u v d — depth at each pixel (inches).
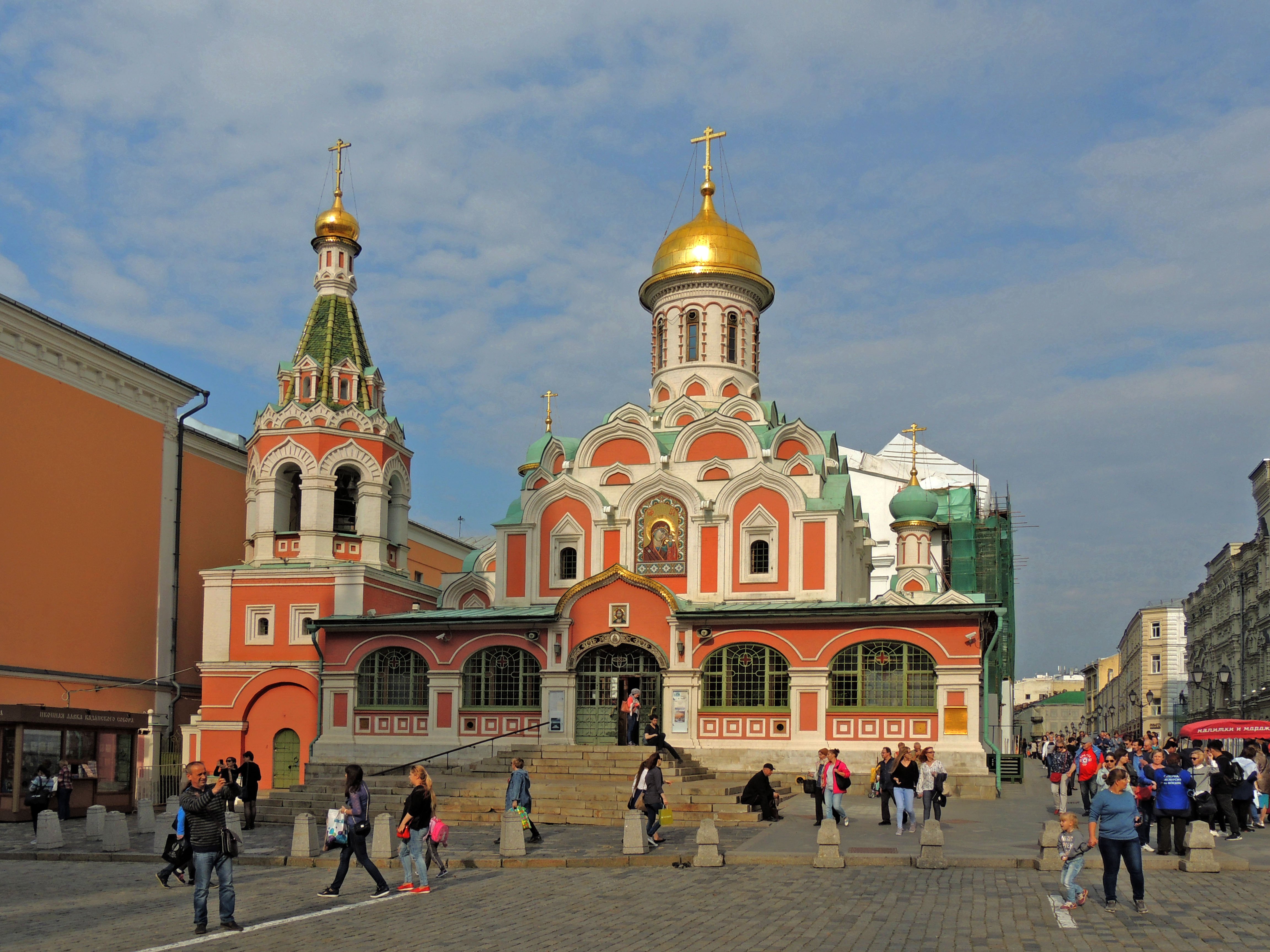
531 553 1841.8
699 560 1752.0
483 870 1007.0
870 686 1578.5
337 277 2046.0
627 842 1031.0
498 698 1731.1
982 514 2866.6
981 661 1535.4
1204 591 3937.0
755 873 932.0
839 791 1173.1
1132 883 767.7
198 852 734.5
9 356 1704.0
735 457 1797.5
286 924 759.7
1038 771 2989.7
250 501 1951.3
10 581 1688.0
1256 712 3174.2
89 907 847.1
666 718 1642.5
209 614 1883.6
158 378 1996.8
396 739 1747.0
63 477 1800.0
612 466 1846.7
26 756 1503.4
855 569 1934.1
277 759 1831.9
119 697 1886.1
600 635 1692.9
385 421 1966.0
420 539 2987.2
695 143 2112.5
